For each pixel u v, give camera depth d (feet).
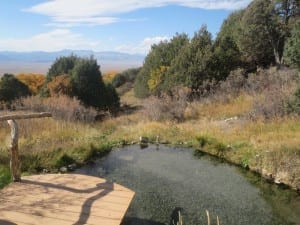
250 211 20.90
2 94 85.20
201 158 32.24
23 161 27.07
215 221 19.51
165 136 39.75
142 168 28.99
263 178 26.68
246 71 75.61
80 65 87.10
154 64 89.10
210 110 51.72
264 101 43.24
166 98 55.31
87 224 15.14
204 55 68.54
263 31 80.74
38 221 15.29
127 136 39.96
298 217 20.27
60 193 18.15
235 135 35.91
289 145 29.17
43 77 122.42
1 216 15.62
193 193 23.52
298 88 28.55
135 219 19.44
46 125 38.09
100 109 86.53
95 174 27.25
